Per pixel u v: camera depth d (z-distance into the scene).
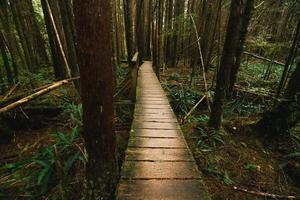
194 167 2.00
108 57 1.50
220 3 4.41
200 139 3.43
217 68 4.84
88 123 1.59
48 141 3.56
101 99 1.53
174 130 2.87
